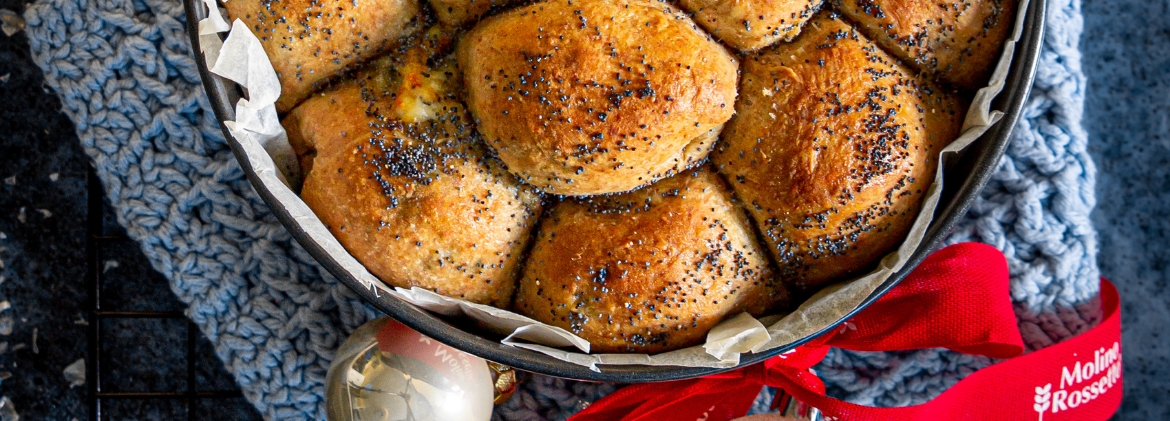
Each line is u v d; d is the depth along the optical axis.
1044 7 0.43
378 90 0.44
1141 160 0.60
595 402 0.49
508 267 0.45
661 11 0.43
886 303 0.49
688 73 0.42
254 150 0.43
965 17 0.44
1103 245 0.60
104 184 0.52
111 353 0.57
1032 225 0.51
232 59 0.43
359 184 0.43
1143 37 0.60
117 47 0.51
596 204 0.45
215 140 0.52
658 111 0.42
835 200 0.43
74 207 0.58
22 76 0.58
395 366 0.47
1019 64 0.43
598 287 0.44
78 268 0.58
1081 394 0.50
